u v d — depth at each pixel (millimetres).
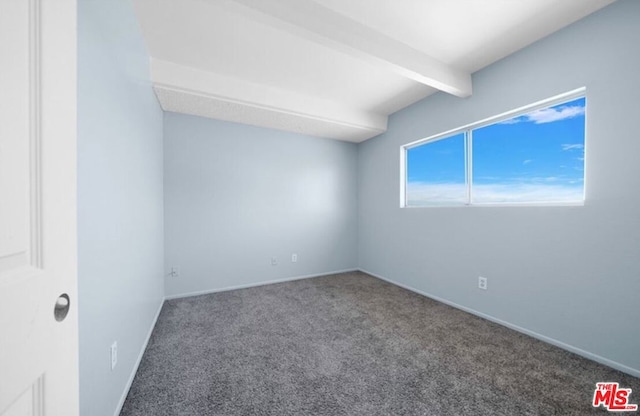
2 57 434
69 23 583
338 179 4027
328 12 1632
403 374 1531
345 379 1487
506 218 2152
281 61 2232
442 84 2225
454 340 1933
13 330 434
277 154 3520
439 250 2779
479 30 1832
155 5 1587
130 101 1501
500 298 2199
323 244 3902
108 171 1142
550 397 1335
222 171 3150
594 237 1645
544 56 1892
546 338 1886
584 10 1624
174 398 1331
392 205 3467
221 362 1651
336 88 2744
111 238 1168
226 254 3182
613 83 1552
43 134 511
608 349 1587
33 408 477
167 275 2842
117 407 1211
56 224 542
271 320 2293
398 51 1944
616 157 1548
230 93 2480
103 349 1061
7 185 439
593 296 1649
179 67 2256
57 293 541
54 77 538
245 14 1468
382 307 2604
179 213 2908
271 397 1343
